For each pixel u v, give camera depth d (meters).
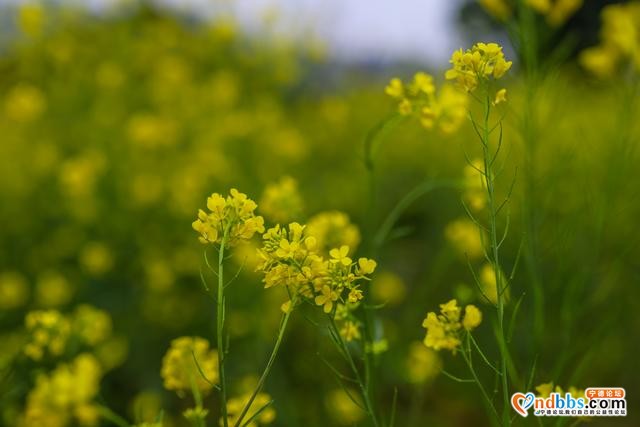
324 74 4.07
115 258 2.01
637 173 1.43
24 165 2.48
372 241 1.03
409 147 3.06
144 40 3.17
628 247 1.12
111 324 1.72
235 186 2.29
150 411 1.34
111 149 2.55
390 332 1.43
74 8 2.91
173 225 2.24
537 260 1.00
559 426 0.81
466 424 1.51
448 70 0.77
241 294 1.59
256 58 3.27
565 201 1.28
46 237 2.17
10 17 2.79
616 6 1.21
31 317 0.96
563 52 1.05
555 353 1.48
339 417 1.18
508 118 1.05
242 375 1.46
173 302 1.81
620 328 1.46
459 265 1.94
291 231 0.73
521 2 1.04
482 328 1.56
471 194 1.05
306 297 0.74
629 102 1.14
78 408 0.90
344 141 3.36
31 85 3.11
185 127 2.87
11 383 1.09
